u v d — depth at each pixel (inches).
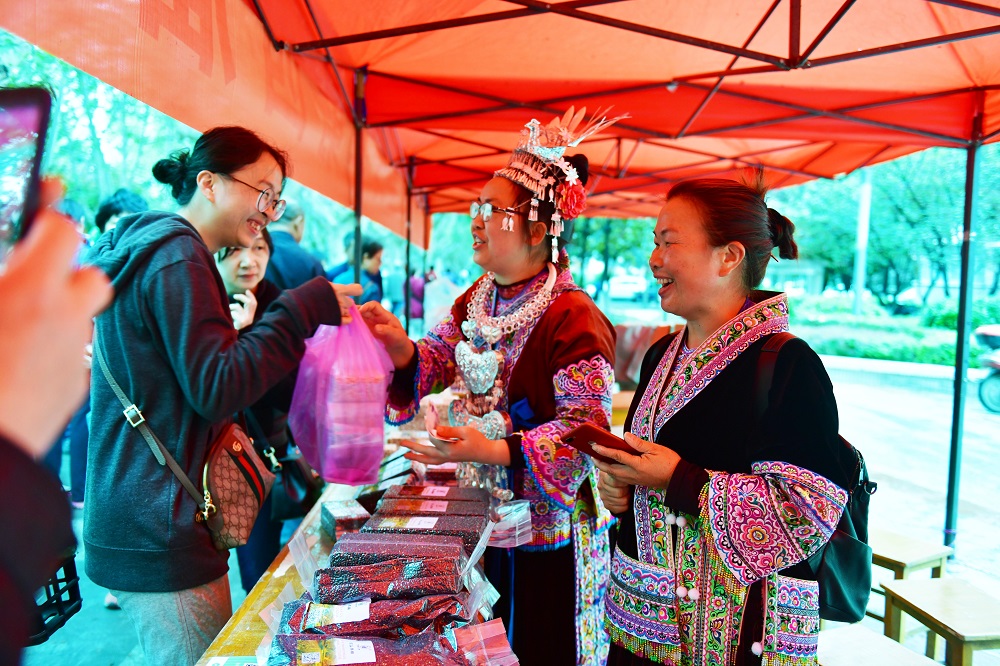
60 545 15.2
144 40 53.5
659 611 46.4
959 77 124.4
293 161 99.6
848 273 703.1
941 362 579.8
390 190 222.4
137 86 52.4
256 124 82.5
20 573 14.1
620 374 316.8
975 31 93.5
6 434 14.0
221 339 47.3
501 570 68.6
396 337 72.4
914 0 98.4
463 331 70.2
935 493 198.8
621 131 151.9
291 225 153.1
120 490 47.8
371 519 55.3
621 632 49.0
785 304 47.5
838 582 50.9
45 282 14.6
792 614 44.1
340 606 40.6
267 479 55.4
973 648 76.1
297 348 52.8
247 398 48.3
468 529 52.5
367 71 132.9
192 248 48.7
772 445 42.9
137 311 46.9
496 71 130.3
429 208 346.3
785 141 206.4
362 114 138.6
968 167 140.0
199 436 50.2
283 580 56.2
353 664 34.9
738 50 97.0
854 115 136.1
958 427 148.5
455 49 120.6
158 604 48.8
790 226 50.4
